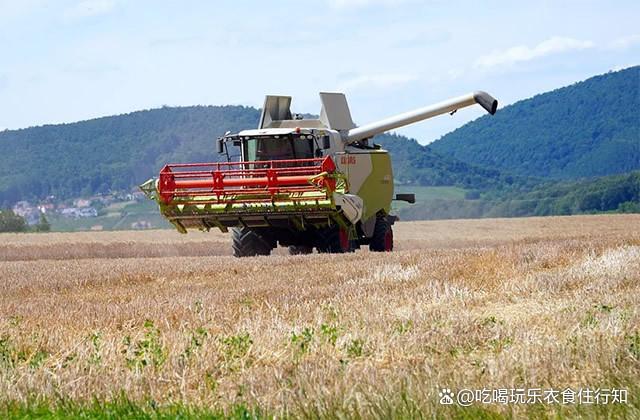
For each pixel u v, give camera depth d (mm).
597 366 12570
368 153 40156
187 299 21516
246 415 10625
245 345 14938
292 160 35812
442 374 12062
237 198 36344
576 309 17234
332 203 35406
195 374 13398
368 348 14680
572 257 27469
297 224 36562
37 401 12195
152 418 10977
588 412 10219
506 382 11734
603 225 70812
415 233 67938
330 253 35500
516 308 18531
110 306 20875
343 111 40312
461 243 57969
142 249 52906
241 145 38812
